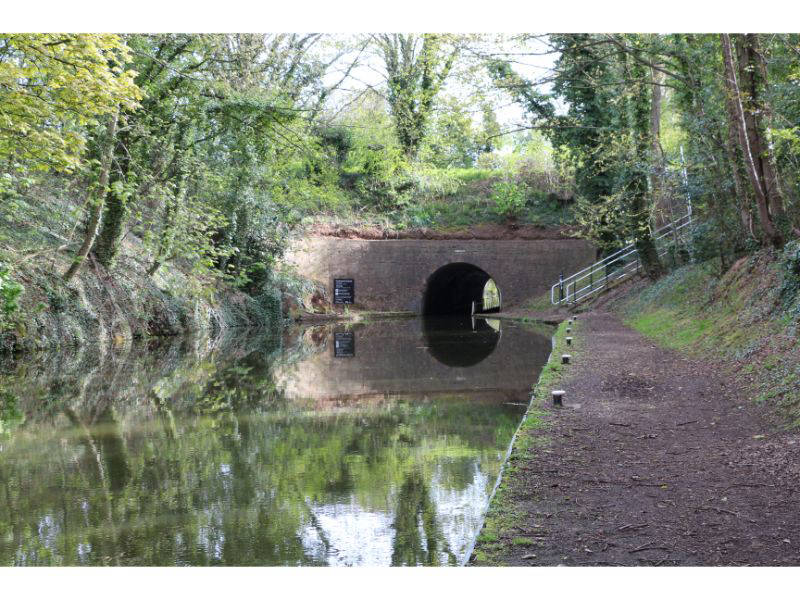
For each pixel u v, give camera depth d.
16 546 5.15
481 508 5.92
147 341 20.95
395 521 5.63
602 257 32.84
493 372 14.50
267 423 9.62
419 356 17.78
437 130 37.28
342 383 13.24
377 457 7.68
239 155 23.19
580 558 4.16
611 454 6.42
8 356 16.36
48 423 9.69
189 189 22.61
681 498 5.17
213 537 5.32
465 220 37.16
